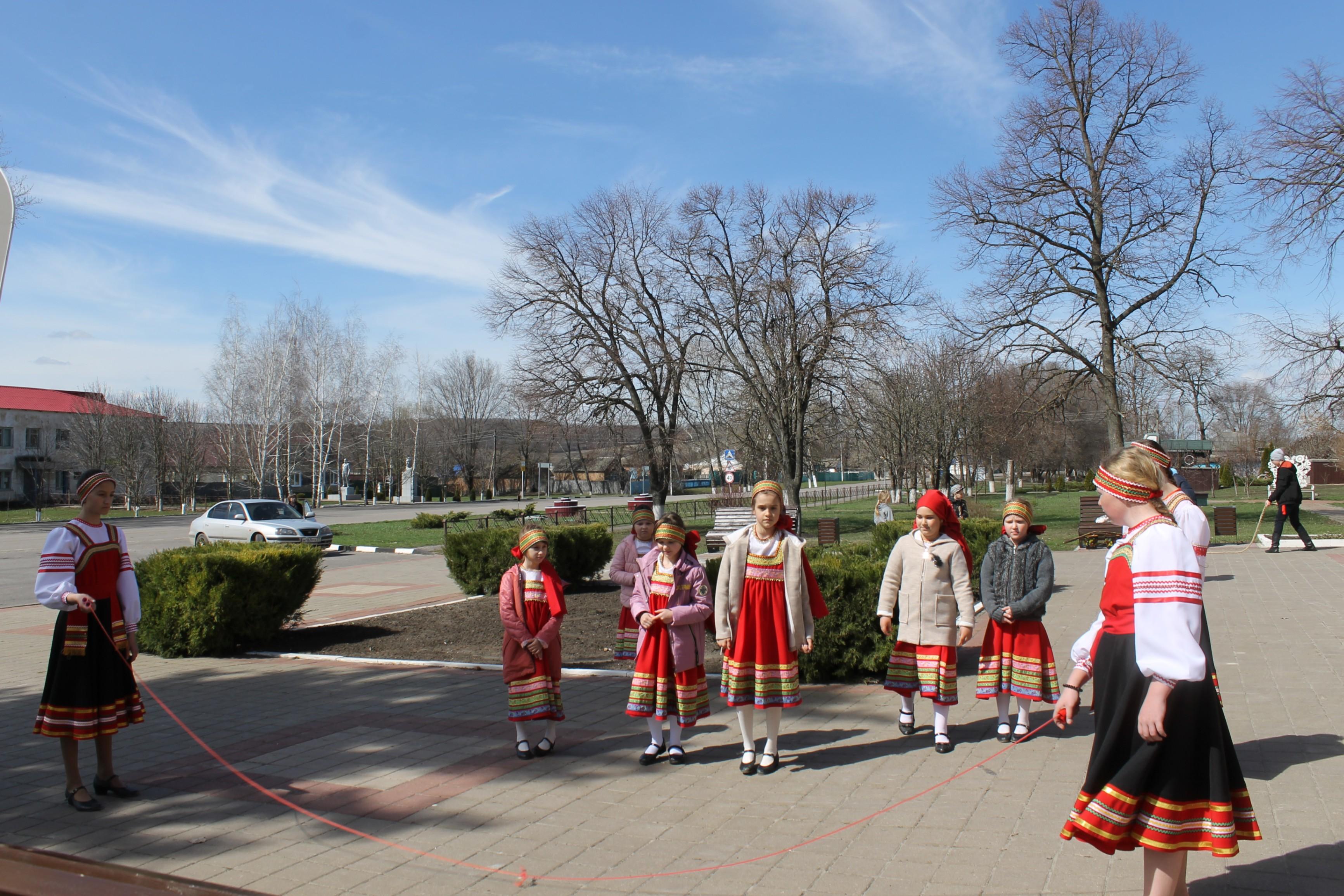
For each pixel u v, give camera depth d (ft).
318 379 179.42
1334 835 13.09
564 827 14.94
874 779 16.96
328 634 36.78
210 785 17.49
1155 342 84.74
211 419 206.18
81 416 200.75
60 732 15.99
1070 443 160.25
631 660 28.89
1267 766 16.29
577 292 100.99
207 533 86.94
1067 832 10.05
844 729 20.74
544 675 19.06
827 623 25.52
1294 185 68.18
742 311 95.30
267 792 16.93
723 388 107.45
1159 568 9.59
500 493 303.27
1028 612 18.67
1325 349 72.18
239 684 27.63
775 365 92.07
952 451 137.08
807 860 13.21
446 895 12.42
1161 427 119.44
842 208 90.53
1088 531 66.54
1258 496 155.94
